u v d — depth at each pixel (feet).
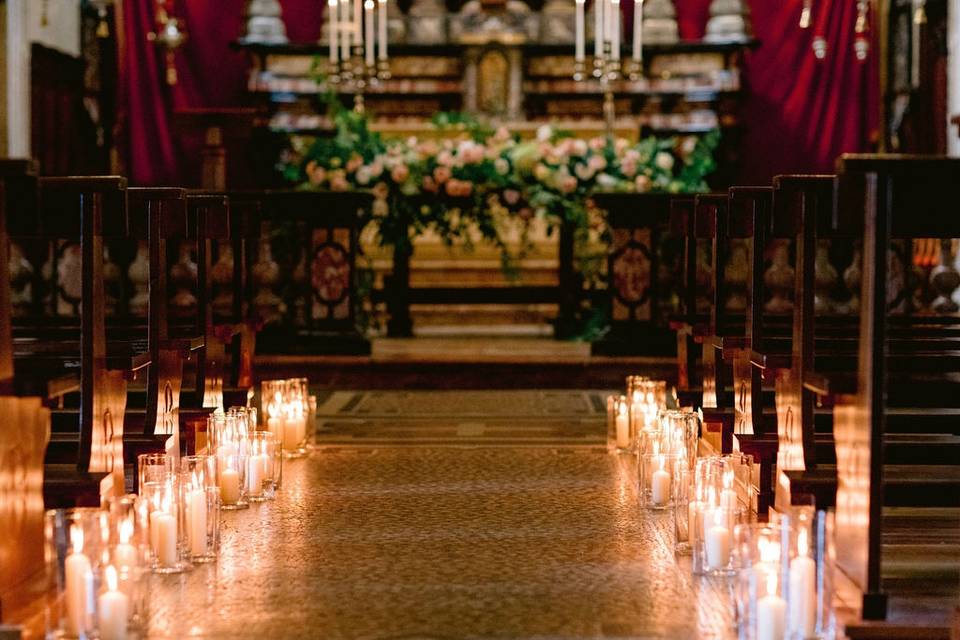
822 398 13.41
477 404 28.43
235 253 23.32
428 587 13.28
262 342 31.94
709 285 32.32
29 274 30.66
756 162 49.67
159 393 17.08
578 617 12.23
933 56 42.93
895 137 45.19
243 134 32.60
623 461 20.86
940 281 30.42
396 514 16.87
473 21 49.03
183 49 48.70
